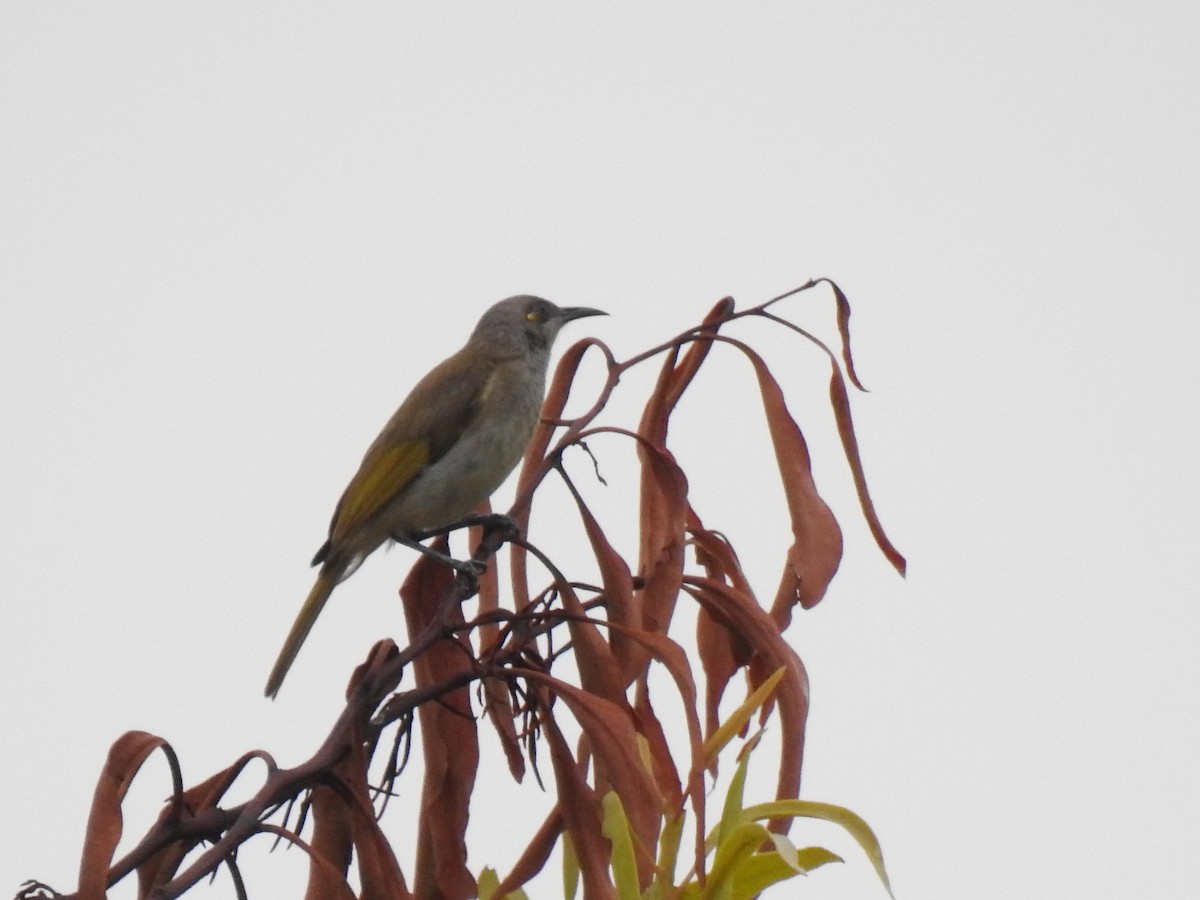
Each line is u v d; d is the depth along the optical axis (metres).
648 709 6.43
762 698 6.21
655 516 6.95
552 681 6.14
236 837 5.66
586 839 6.12
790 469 6.98
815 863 5.86
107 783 5.36
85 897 5.14
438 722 6.65
